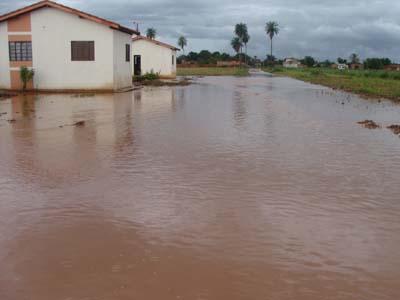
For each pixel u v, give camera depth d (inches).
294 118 612.4
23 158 357.4
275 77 2311.8
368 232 218.7
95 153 376.2
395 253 197.3
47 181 294.5
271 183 294.4
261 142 430.3
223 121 569.0
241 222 227.9
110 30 1066.1
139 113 643.5
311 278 175.2
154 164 340.2
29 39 1069.8
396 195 274.2
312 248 200.5
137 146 405.1
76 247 199.5
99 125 527.2
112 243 203.3
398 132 502.6
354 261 189.5
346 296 163.3
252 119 592.1
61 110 678.5
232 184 290.8
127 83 1221.1
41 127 510.6
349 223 229.3
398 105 840.9
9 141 426.9
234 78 2048.5
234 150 391.5
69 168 327.0
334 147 412.5
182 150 389.4
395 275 178.7
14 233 213.9
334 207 251.6
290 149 399.5
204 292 164.6
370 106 812.0
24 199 259.8
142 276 175.3
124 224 224.4
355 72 2960.1
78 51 1075.3
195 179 301.0
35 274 176.6
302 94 1098.1
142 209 244.4
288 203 256.7
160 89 1200.2
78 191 273.9
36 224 224.4
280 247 201.0
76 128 504.7
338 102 883.4
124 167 330.3
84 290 165.2
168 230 217.6
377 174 320.2
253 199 262.4
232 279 173.8
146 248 198.7
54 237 209.6
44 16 1059.9
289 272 179.5
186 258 189.8
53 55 1074.1
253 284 170.2
